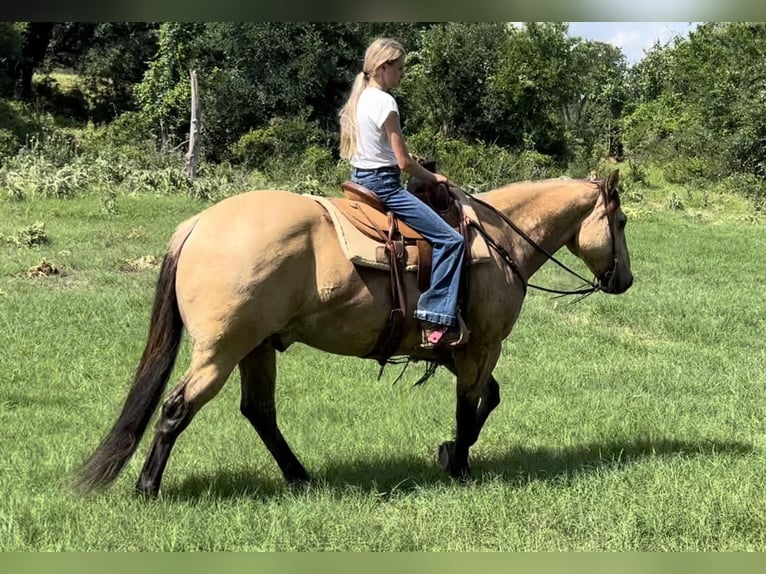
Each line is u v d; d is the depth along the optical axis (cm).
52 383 711
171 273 453
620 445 620
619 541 443
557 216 574
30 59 3681
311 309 461
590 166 3494
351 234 466
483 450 607
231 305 434
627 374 852
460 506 472
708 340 1052
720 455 591
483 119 3672
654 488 512
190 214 1777
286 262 445
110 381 731
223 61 3575
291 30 3412
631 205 2686
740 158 3244
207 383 440
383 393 736
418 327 491
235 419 650
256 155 3144
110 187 1934
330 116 3591
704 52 4078
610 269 595
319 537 433
